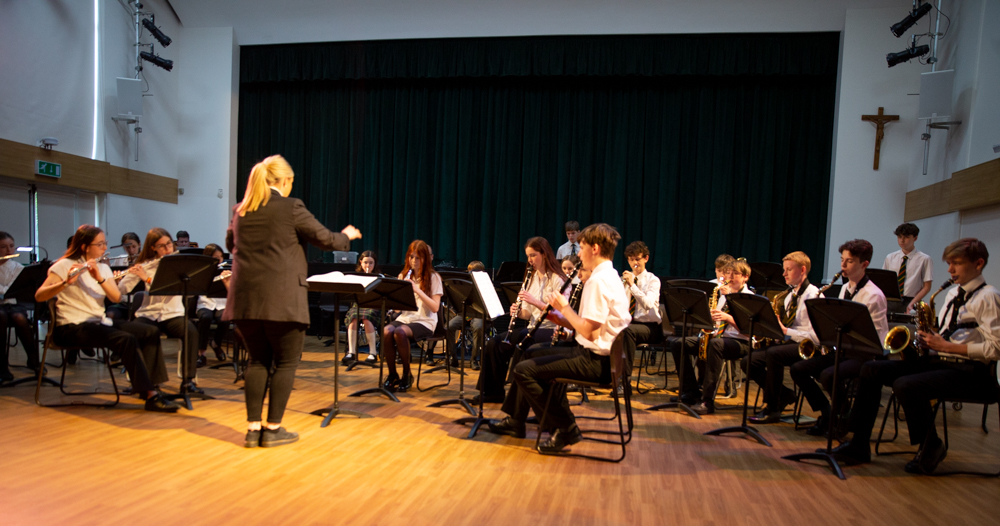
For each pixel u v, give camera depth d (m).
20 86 6.36
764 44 7.67
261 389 2.82
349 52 8.59
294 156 9.14
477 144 8.79
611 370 2.66
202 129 8.66
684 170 8.27
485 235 8.66
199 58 8.64
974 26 5.67
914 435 2.77
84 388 3.96
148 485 2.29
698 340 4.00
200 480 2.35
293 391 4.12
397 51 8.48
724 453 2.97
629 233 8.35
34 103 6.52
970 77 5.69
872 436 3.46
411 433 3.12
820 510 2.27
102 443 2.79
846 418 3.28
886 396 4.74
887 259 5.12
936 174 6.35
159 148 8.37
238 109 8.93
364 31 8.34
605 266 2.75
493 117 8.67
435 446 2.91
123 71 7.73
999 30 5.23
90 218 7.39
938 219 6.24
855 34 7.18
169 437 2.92
